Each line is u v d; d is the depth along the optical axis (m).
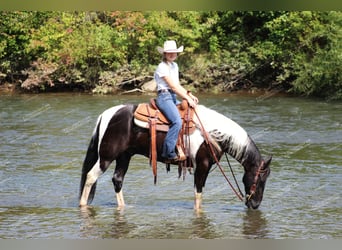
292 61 28.00
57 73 29.25
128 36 29.59
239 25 30.47
